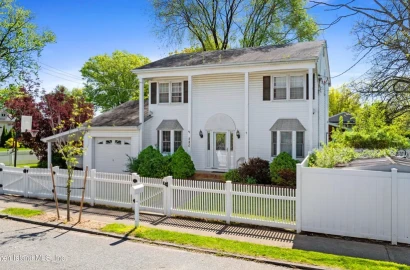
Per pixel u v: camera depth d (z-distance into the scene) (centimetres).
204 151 1788
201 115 1795
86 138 1880
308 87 1563
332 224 805
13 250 691
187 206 982
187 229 862
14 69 2736
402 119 1970
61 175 1196
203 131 1789
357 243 748
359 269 580
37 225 899
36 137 2033
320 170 818
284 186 1342
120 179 1093
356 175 781
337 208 800
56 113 1978
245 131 1642
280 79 1644
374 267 587
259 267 606
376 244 741
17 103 2016
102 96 4338
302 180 838
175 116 1859
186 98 1834
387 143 1694
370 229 768
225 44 3128
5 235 803
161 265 612
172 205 1002
